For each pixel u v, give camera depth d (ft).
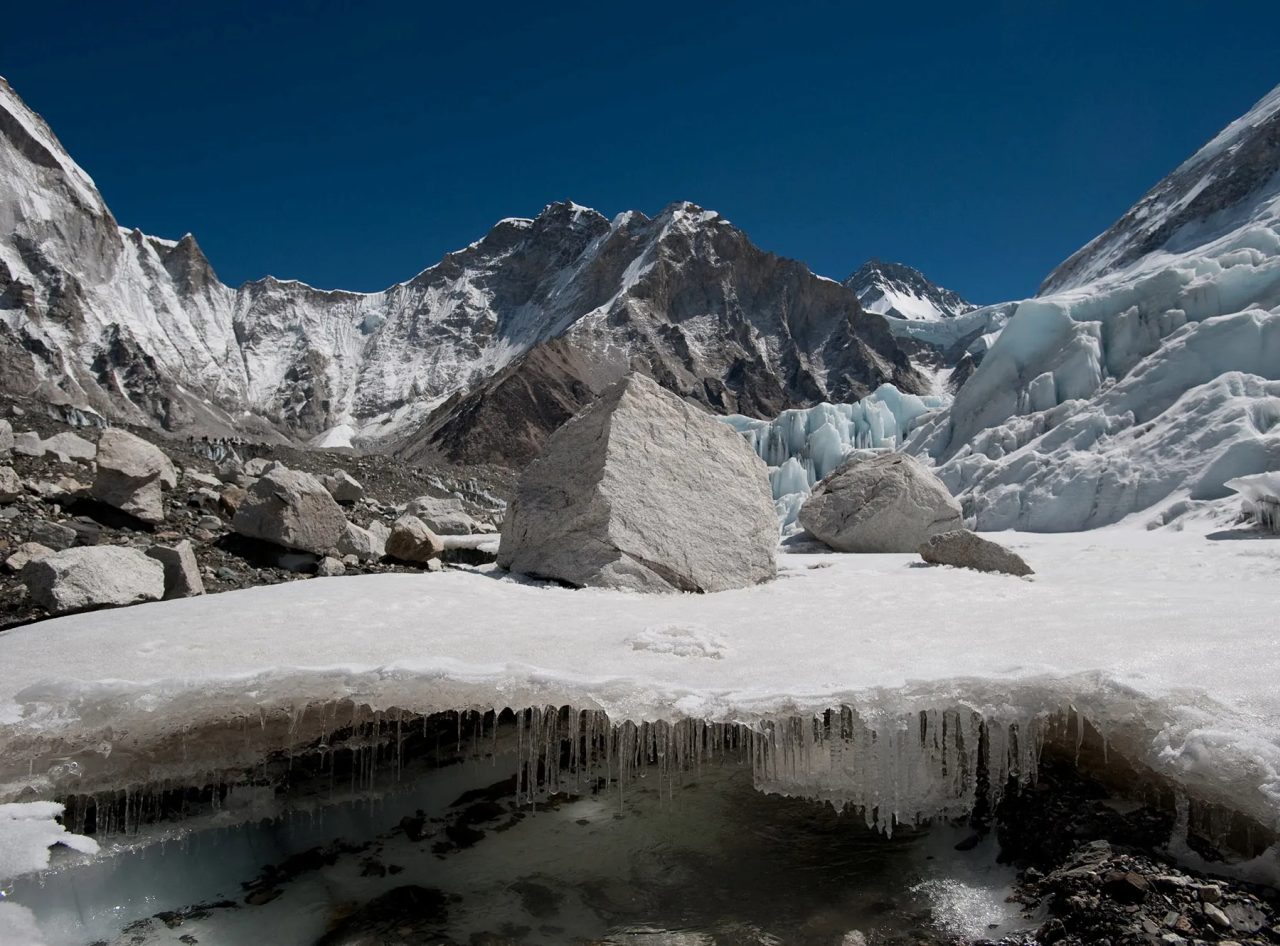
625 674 17.65
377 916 14.71
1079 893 13.28
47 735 16.14
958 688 16.05
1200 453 69.41
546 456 35.01
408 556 34.73
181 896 15.34
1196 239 226.79
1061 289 301.84
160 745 17.20
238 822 17.62
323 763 19.15
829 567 36.91
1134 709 14.85
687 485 33.09
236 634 21.03
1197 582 27.66
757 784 18.47
